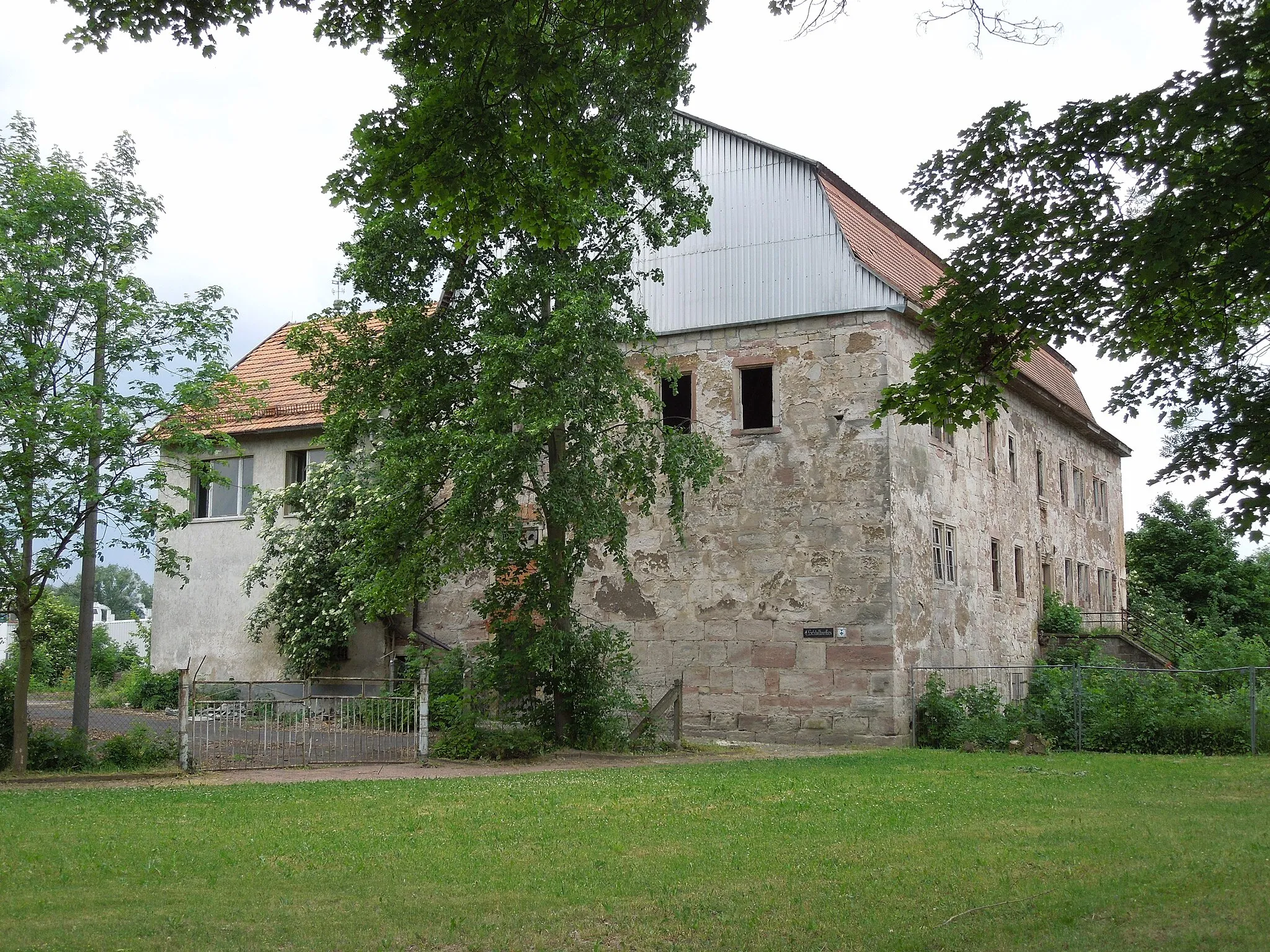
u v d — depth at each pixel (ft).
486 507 58.75
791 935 21.08
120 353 51.85
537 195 33.37
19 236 50.55
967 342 34.37
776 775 48.88
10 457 48.88
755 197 76.69
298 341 61.05
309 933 21.38
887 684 68.64
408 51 31.76
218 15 30.86
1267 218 29.71
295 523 87.71
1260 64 28.02
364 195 33.14
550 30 31.89
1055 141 30.96
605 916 22.65
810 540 71.87
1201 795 40.88
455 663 60.13
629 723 63.98
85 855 28.58
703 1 32.73
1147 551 147.02
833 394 72.38
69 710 81.92
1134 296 31.68
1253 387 32.50
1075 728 65.67
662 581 75.87
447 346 60.80
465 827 33.27
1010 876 25.84
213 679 90.17
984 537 87.04
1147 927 21.11
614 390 61.21
